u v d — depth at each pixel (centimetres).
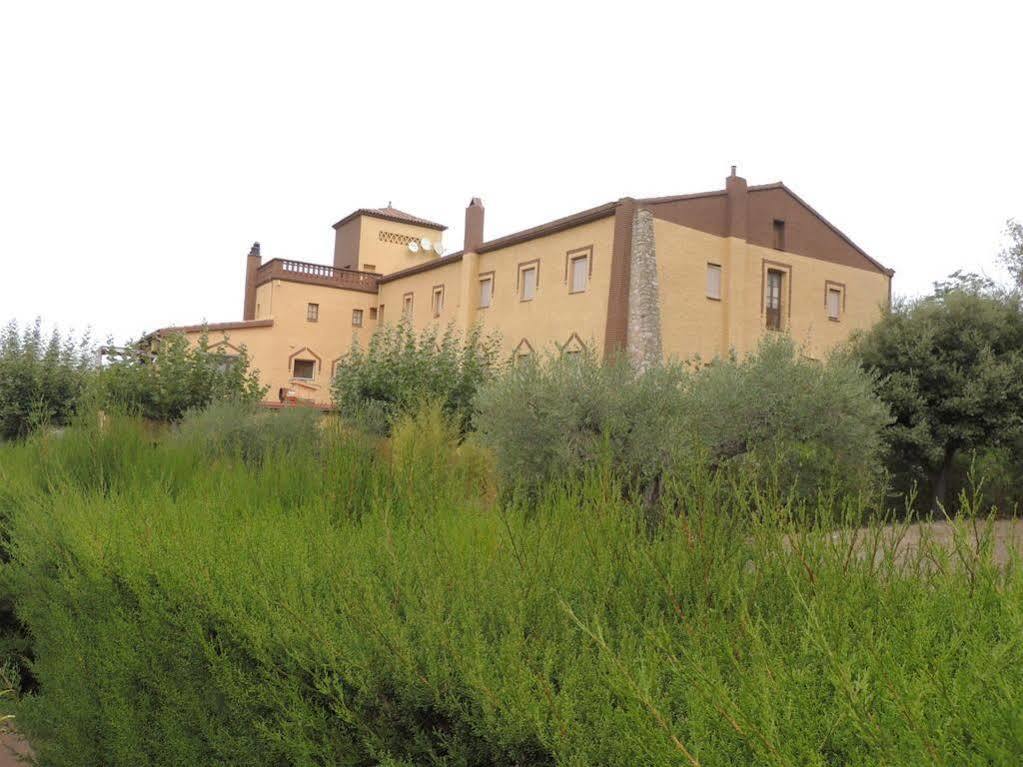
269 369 3381
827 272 2508
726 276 2266
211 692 255
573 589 235
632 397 804
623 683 153
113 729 313
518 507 344
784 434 880
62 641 356
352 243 3953
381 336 1886
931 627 171
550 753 157
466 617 203
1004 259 2555
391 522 339
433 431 607
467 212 2858
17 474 562
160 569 284
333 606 227
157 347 1750
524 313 2536
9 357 1691
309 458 470
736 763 140
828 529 243
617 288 2120
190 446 601
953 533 217
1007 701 130
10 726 434
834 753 141
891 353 1595
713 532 250
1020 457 1448
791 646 188
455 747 177
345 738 200
